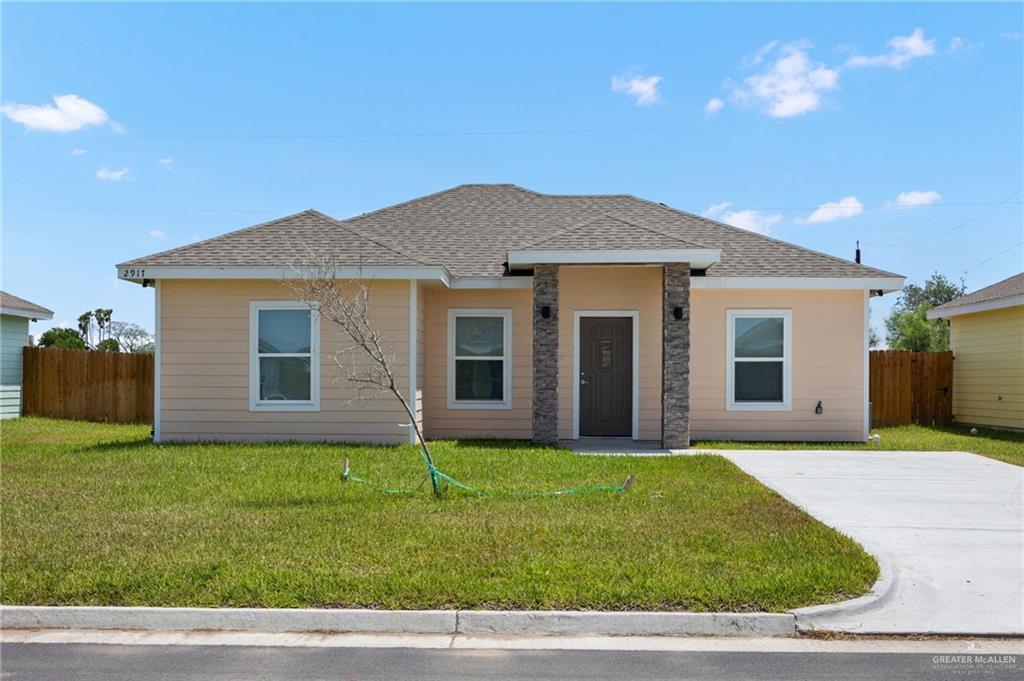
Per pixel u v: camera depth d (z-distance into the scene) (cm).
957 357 2017
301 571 630
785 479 1098
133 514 822
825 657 517
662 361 1462
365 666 499
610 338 1584
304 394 1448
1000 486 1052
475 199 1958
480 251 1692
